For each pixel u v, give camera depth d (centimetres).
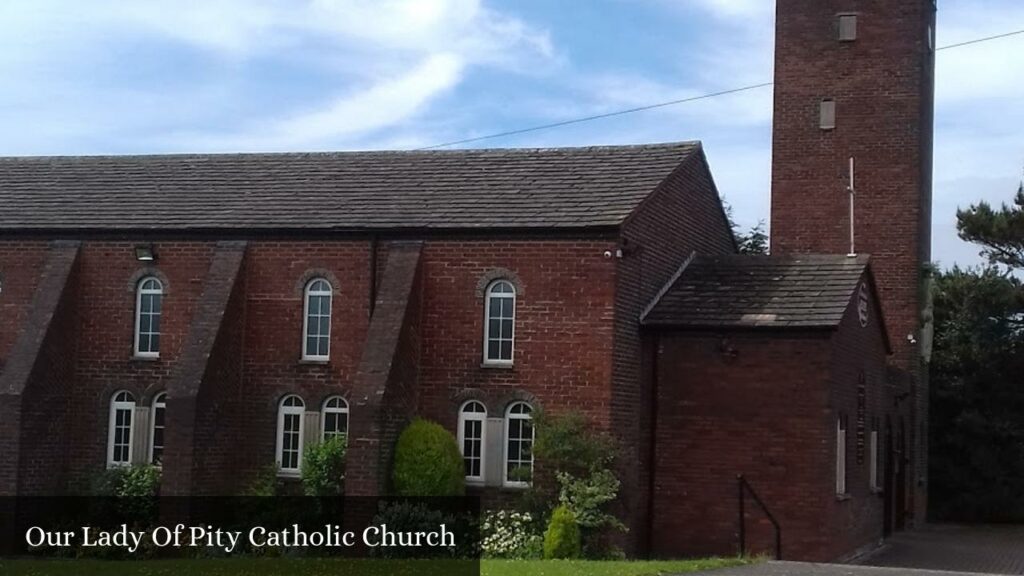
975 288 4666
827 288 2964
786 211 3953
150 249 3125
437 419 2900
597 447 2727
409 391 2877
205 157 3519
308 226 3016
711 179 3428
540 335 2844
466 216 2941
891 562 2980
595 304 2806
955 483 4531
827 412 2788
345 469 2802
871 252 3884
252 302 3064
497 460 2848
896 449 3744
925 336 4016
